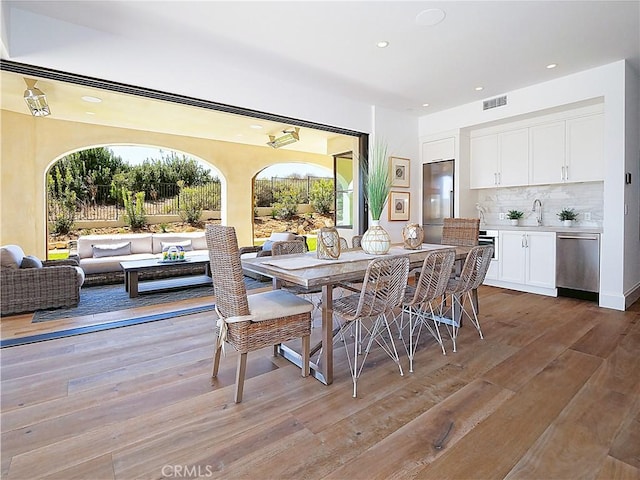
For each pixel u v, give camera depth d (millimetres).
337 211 6934
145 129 6113
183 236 6574
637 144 4137
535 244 4469
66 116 5281
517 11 2693
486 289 4797
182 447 1592
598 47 3318
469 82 4207
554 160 4496
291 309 2168
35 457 1522
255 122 5609
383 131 5145
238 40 3141
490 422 1766
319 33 3020
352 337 3051
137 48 3119
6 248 3787
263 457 1522
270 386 2154
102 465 1477
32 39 2680
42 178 5387
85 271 5117
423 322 3182
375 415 1836
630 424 1736
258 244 8953
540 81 4191
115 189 7406
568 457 1506
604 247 3838
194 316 3637
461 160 5238
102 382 2203
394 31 2984
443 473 1420
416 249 3229
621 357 2529
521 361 2486
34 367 2418
